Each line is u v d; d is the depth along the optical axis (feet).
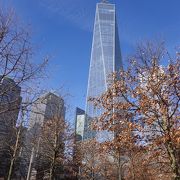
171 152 48.44
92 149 130.31
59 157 97.66
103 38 463.01
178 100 51.21
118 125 51.75
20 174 110.52
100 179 143.74
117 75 55.88
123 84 53.47
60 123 93.81
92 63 438.81
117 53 446.19
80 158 119.24
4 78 35.55
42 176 106.52
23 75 36.68
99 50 447.01
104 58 424.87
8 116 54.90
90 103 58.49
